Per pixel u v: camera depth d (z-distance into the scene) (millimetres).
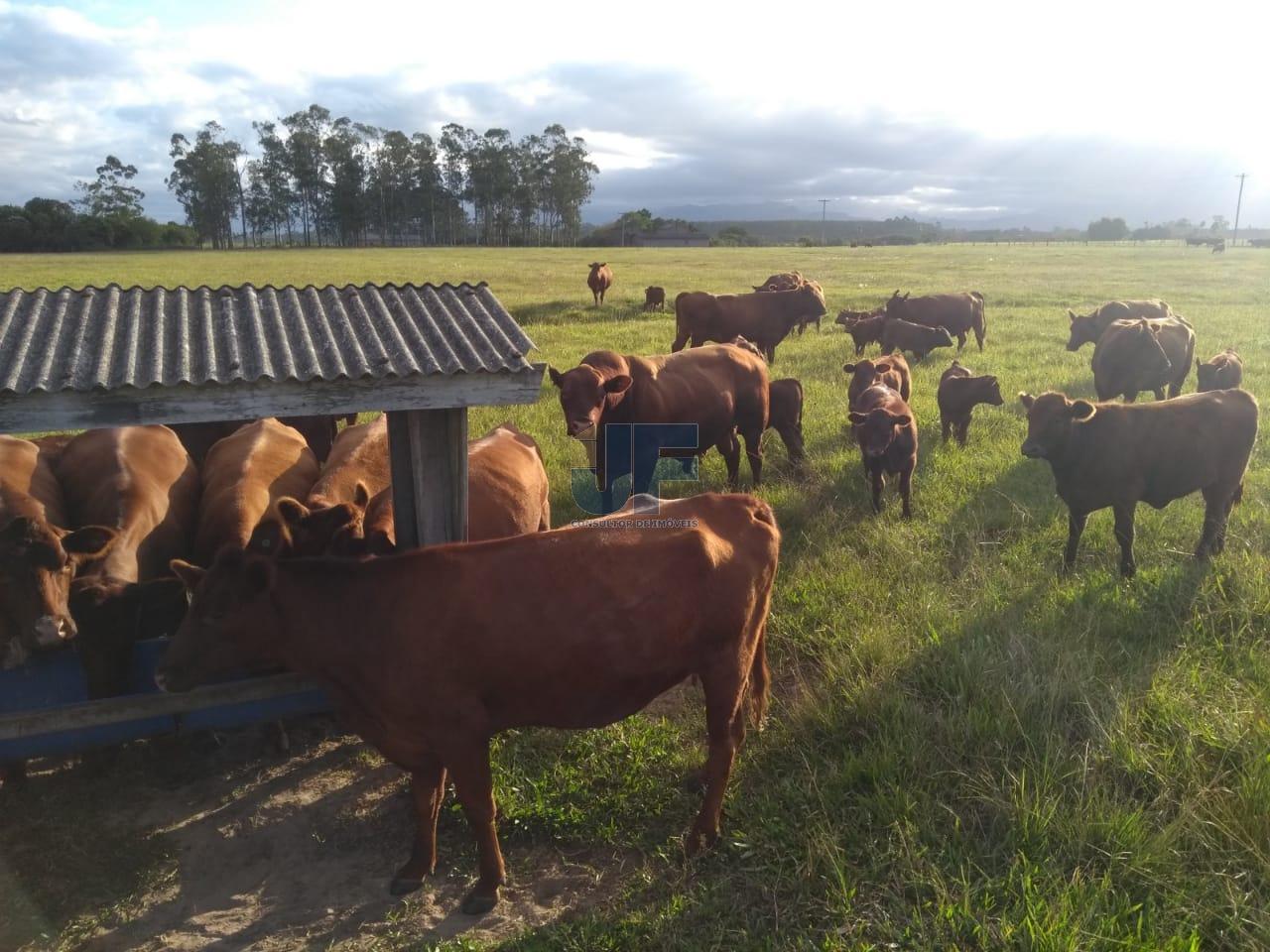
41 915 4391
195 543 6324
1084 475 7367
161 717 5023
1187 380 15859
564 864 4730
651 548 4586
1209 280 39594
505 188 121438
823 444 11672
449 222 126062
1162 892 4043
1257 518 8297
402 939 4277
